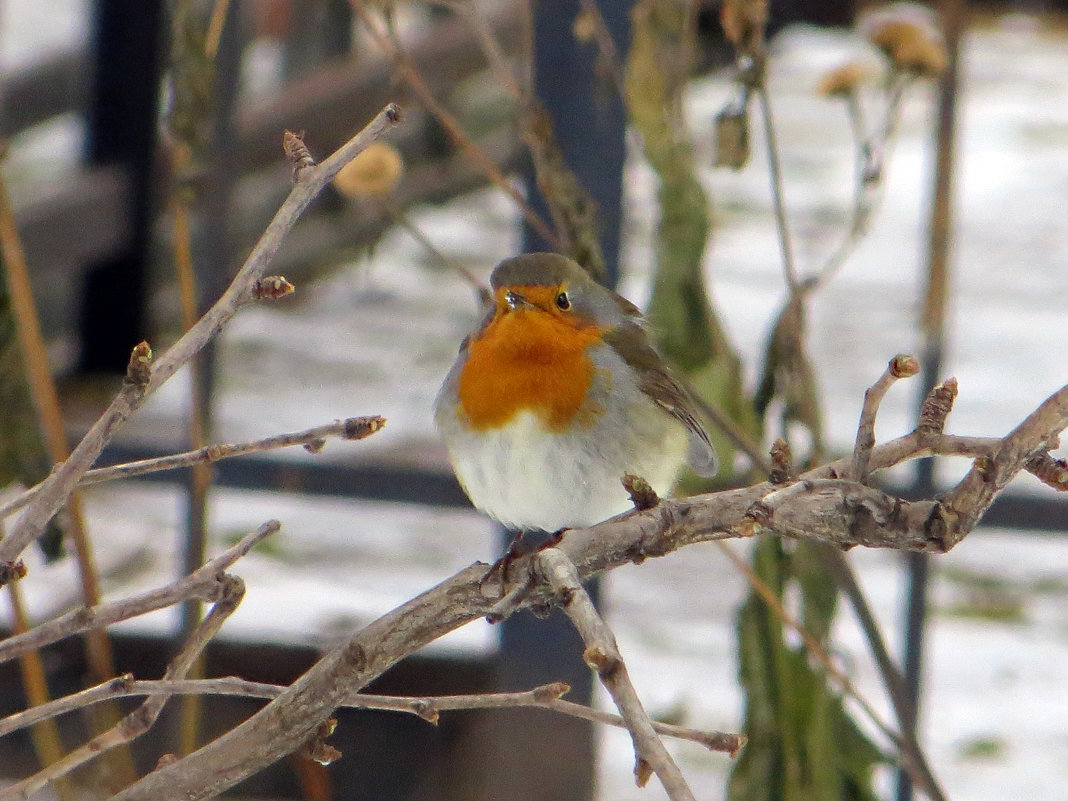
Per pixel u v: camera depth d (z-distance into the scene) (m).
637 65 6.35
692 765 8.00
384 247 18.31
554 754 7.57
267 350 14.41
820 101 25.98
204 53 5.93
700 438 6.56
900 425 12.26
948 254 6.95
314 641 8.70
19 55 17.70
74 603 8.99
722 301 15.79
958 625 9.91
